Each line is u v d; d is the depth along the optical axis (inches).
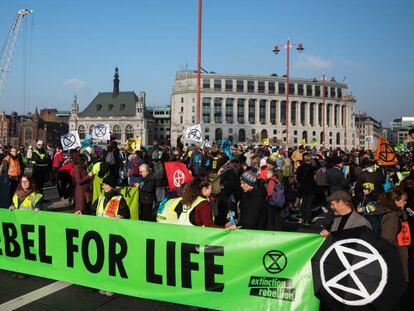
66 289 270.5
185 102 6441.9
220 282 223.6
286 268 209.8
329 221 251.6
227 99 6530.5
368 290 184.9
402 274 182.1
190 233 230.2
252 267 217.0
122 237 248.2
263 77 6624.0
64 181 605.9
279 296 209.9
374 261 185.3
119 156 602.9
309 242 207.5
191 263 229.6
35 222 276.7
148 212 412.8
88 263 259.6
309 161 511.5
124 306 242.5
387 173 653.3
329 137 6855.3
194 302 227.6
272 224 381.4
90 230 258.4
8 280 288.4
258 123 6589.6
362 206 330.0
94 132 916.6
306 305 205.0
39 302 247.0
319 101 6815.9
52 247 271.7
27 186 291.0
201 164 634.8
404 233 254.2
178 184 390.0
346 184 445.1
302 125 6722.4
